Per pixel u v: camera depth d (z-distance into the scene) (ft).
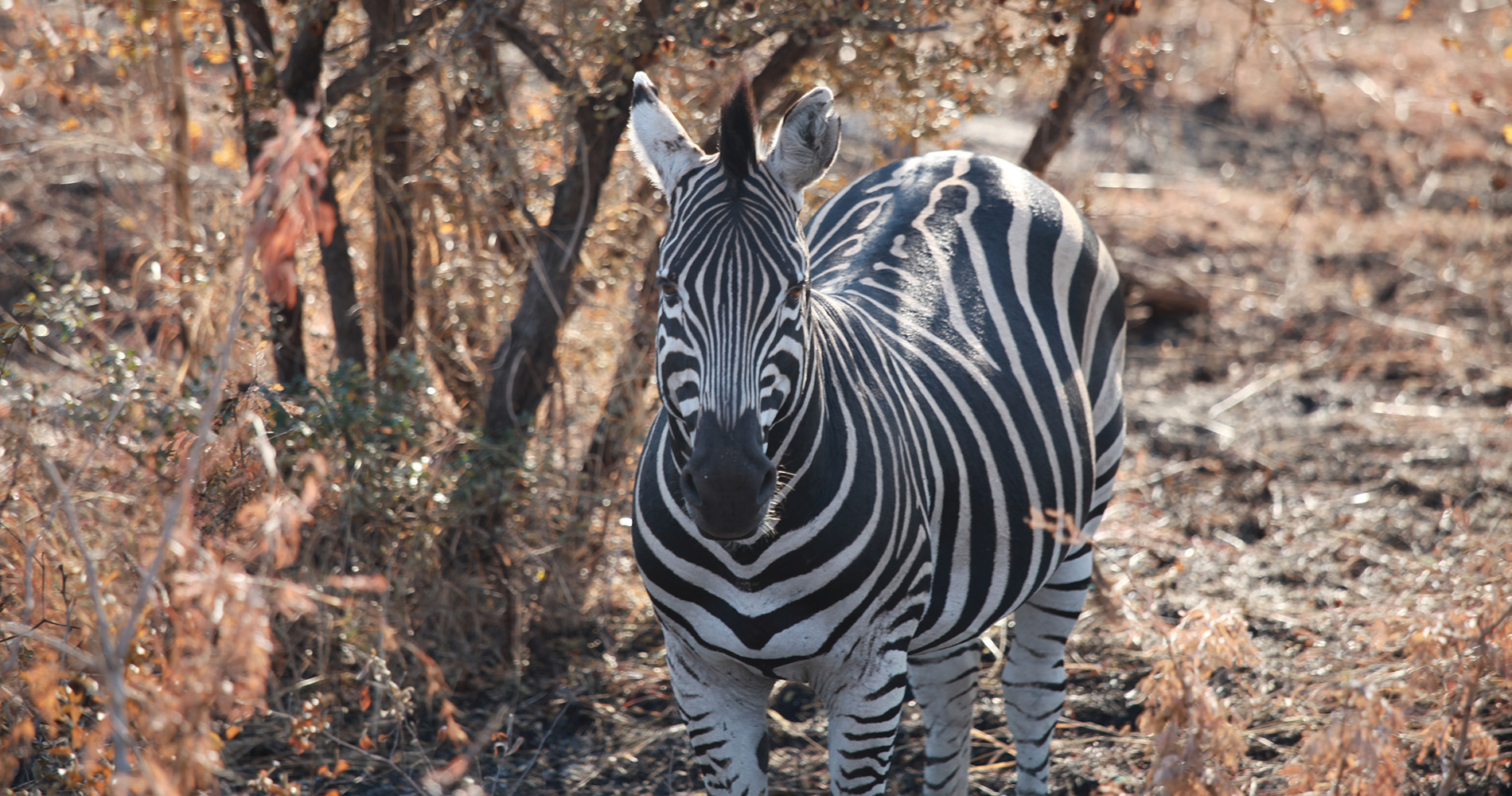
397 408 31.14
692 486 17.31
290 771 28.40
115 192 45.37
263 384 29.68
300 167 18.88
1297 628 34.09
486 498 31.94
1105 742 30.12
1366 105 80.23
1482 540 30.55
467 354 35.14
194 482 25.03
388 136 33.91
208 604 17.12
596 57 31.68
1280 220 66.23
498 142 32.12
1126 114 71.20
